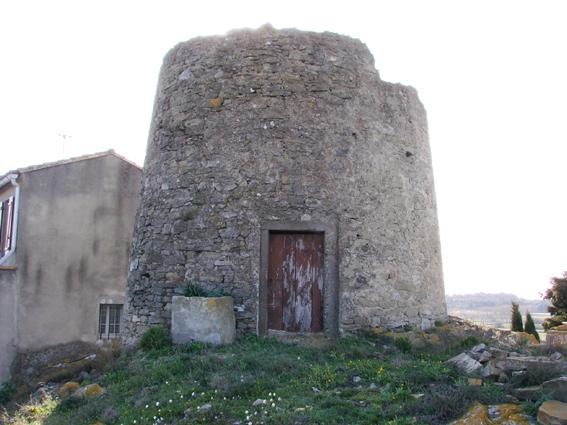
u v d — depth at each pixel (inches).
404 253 409.7
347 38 419.5
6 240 618.8
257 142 387.9
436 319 432.1
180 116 413.4
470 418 195.8
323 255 381.4
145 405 257.6
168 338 357.7
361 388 255.9
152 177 425.4
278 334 367.9
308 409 225.1
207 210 386.3
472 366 271.6
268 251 378.6
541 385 217.0
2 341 568.1
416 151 445.7
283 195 380.2
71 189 624.7
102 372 361.7
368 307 378.0
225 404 239.9
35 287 590.6
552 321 785.6
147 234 411.2
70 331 600.4
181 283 384.5
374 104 418.6
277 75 398.0
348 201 387.2
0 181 606.2
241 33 412.5
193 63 418.9
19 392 445.7
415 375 261.1
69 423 263.9
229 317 352.5
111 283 626.2
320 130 392.2
